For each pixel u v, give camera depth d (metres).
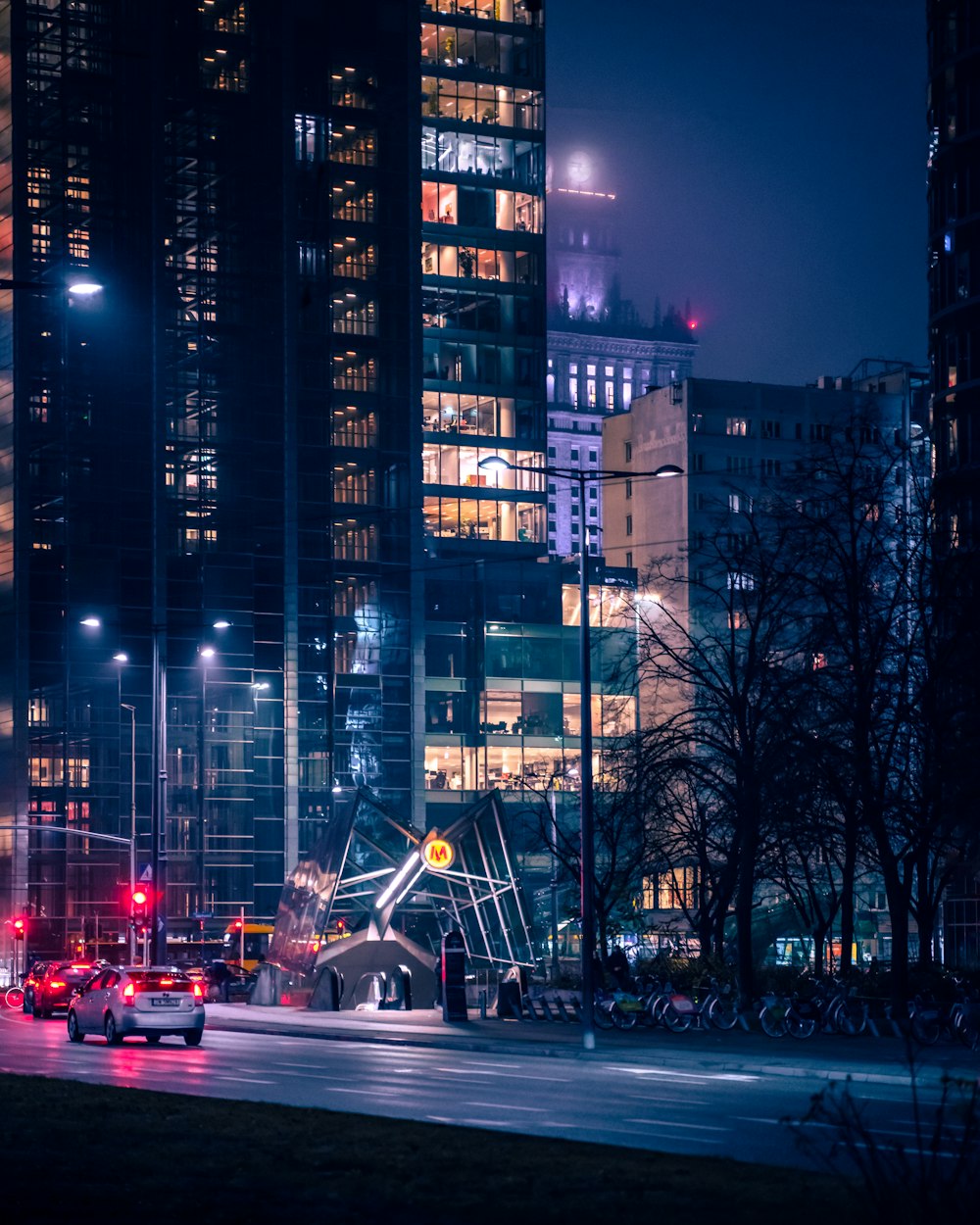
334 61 151.62
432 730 155.12
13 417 137.00
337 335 149.62
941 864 80.00
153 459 140.75
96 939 115.50
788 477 59.59
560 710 159.00
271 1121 24.23
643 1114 27.44
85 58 141.38
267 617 144.00
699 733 58.25
